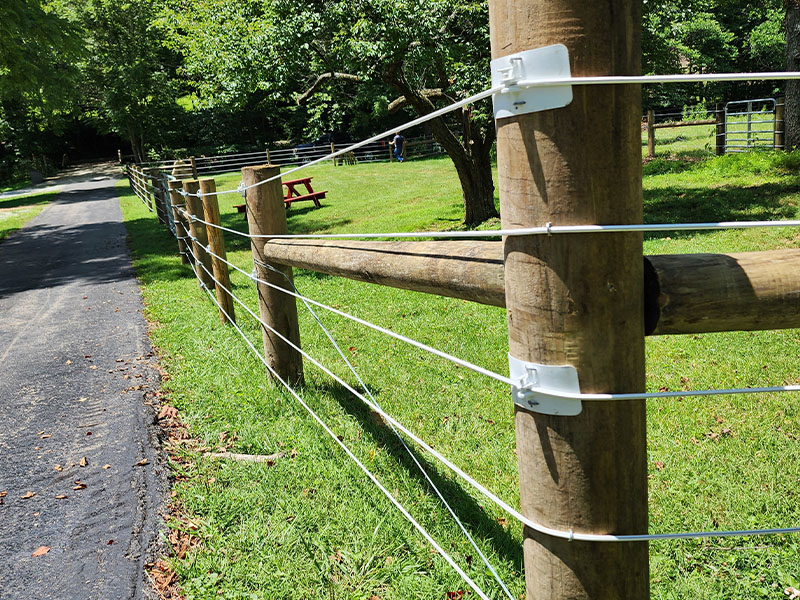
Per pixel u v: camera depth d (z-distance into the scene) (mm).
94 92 34438
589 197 1155
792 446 3254
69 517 2947
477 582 2344
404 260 2102
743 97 36531
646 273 1237
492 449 3346
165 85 34125
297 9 9062
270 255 3783
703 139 21719
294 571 2445
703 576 2414
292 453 3367
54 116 21781
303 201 18250
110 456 3486
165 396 4230
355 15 8883
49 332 6258
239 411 3877
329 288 7258
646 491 1341
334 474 3094
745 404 3752
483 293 1685
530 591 1457
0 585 2520
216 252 5668
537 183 1186
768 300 1191
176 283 8023
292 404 3936
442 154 28578
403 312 6051
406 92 10195
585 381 1231
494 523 2689
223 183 25625
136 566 2547
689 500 2869
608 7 1104
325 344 5191
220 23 10430
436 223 12164
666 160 15664
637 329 1232
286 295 4035
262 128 38594
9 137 39250
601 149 1140
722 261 1224
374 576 2400
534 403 1296
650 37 9859
